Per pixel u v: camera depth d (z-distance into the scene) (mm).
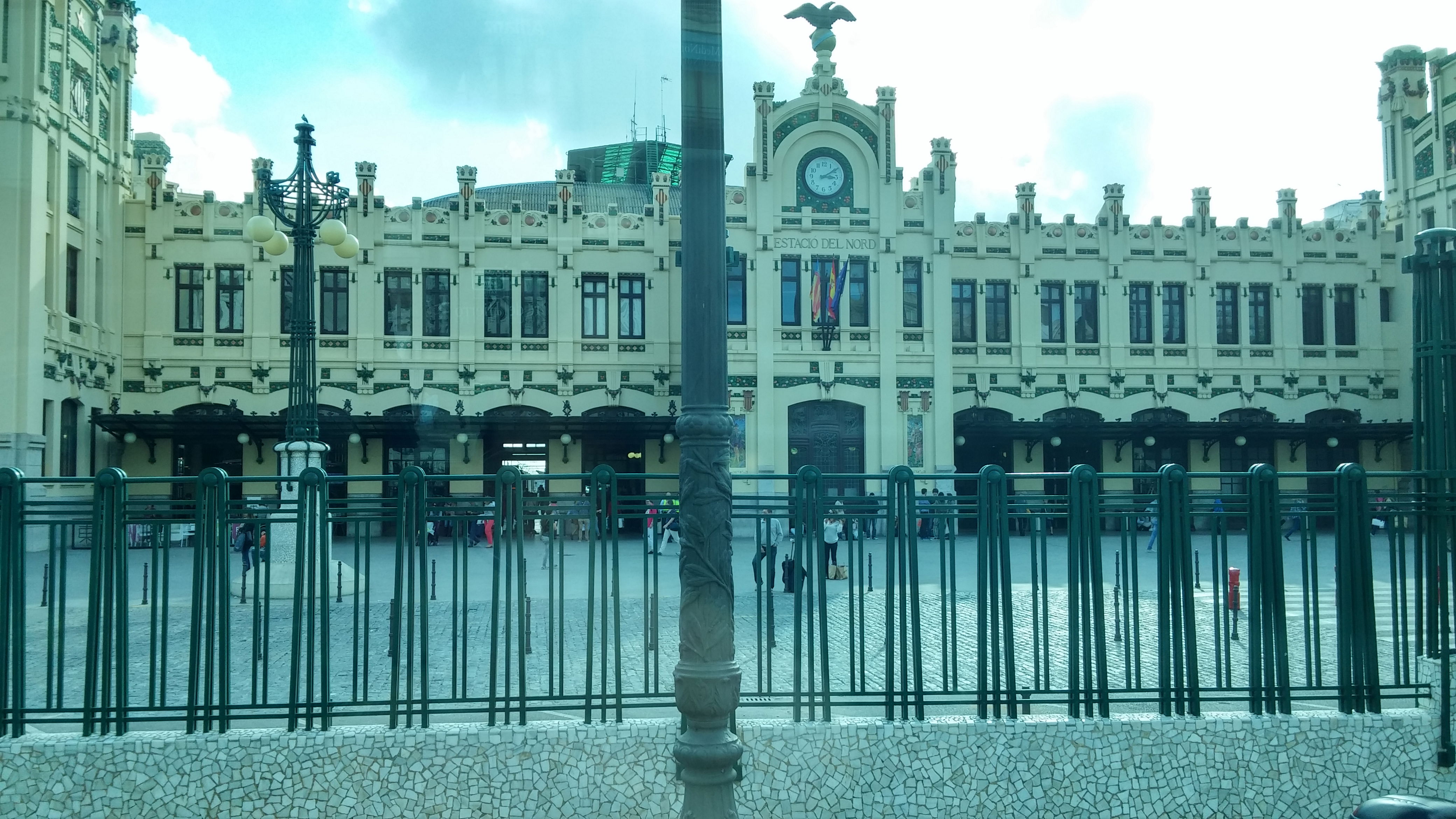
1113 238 41500
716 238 5855
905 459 38844
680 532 6000
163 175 37062
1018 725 7715
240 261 37156
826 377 38562
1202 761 7770
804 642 13594
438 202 48250
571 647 13258
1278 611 7945
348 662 12164
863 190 39156
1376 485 41719
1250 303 42000
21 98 30359
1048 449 42031
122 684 7477
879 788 7594
